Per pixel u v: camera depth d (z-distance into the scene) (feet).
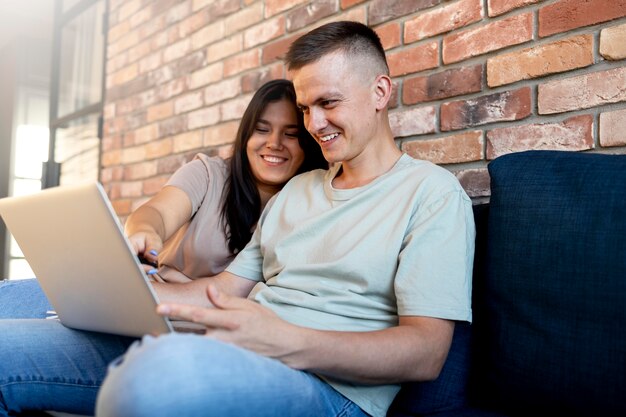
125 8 9.96
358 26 3.98
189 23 8.27
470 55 4.80
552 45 4.26
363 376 2.87
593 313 2.90
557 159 3.37
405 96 5.33
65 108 12.21
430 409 3.44
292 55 3.89
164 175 8.65
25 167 16.85
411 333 2.98
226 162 5.55
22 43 16.72
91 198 2.66
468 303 3.25
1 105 17.79
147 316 2.81
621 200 2.96
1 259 15.61
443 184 3.55
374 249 3.47
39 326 3.54
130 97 9.66
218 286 4.23
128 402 1.96
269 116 5.04
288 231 4.03
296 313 3.46
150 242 3.93
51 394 3.38
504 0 4.57
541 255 3.15
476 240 3.70
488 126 4.68
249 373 2.34
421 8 5.19
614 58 3.92
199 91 8.00
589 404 2.85
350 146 3.85
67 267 3.11
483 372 3.41
